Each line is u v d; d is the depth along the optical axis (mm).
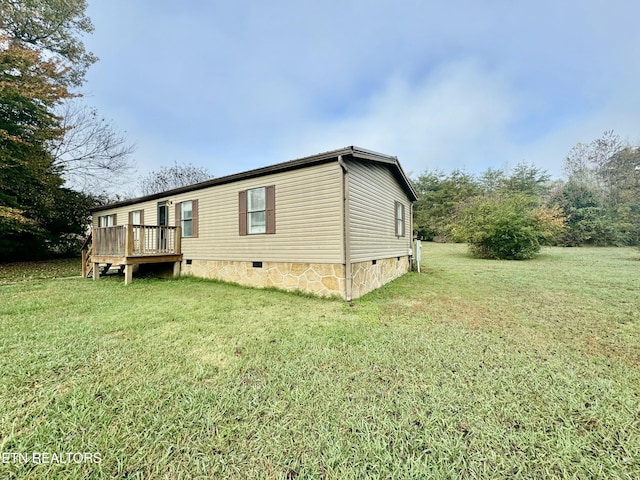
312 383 2438
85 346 3234
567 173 26047
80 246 16172
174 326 4008
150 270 9945
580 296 5789
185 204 9188
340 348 3229
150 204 10586
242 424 1898
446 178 29469
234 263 7770
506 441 1756
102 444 1708
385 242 8086
